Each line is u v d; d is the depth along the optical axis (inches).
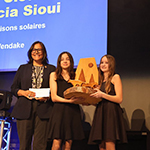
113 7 153.6
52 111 115.6
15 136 149.4
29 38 154.8
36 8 157.8
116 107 111.6
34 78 125.4
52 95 116.5
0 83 156.0
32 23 156.2
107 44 145.6
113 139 104.8
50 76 120.6
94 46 146.4
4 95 137.7
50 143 142.6
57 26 152.8
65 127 111.6
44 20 155.1
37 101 122.3
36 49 129.0
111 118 108.7
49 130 112.6
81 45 147.9
